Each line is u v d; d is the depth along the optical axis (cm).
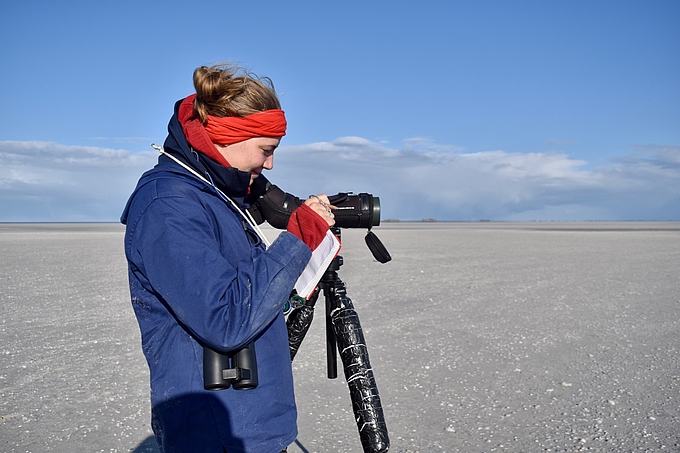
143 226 175
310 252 182
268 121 182
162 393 178
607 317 793
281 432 186
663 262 1580
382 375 539
